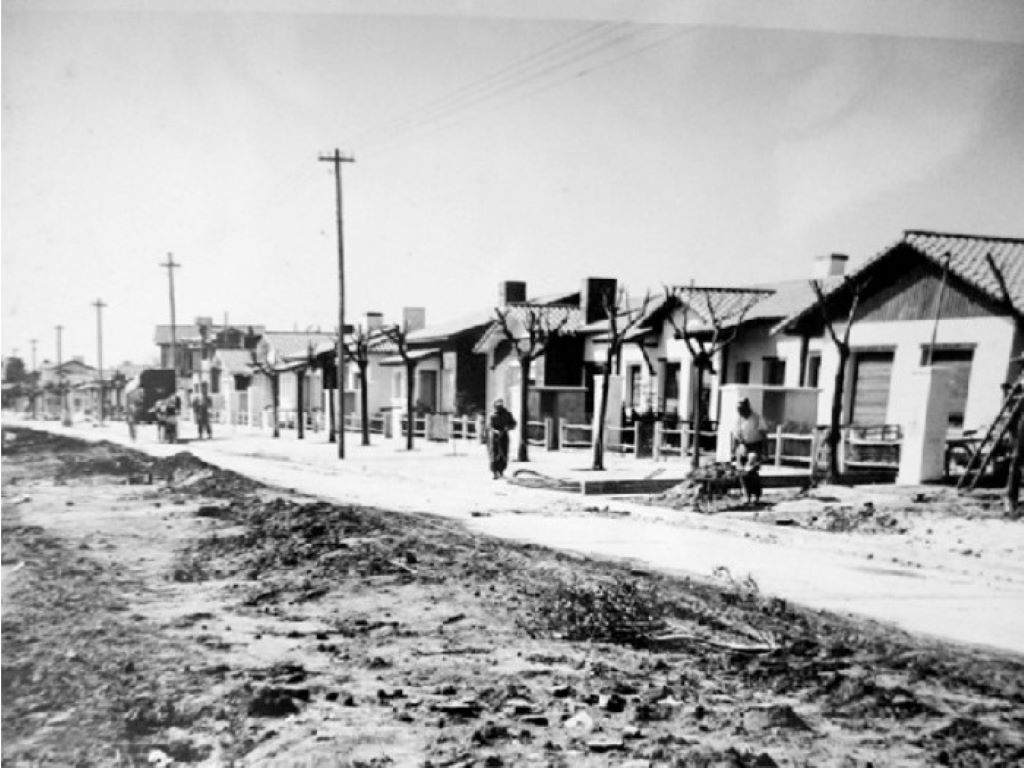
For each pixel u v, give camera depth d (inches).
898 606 262.5
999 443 487.2
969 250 660.1
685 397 933.2
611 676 200.2
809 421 698.8
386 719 173.5
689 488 491.5
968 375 636.1
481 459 828.0
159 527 423.2
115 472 745.0
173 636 229.3
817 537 375.9
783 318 805.2
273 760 154.9
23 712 179.2
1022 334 603.2
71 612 255.4
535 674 200.4
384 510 460.8
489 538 371.6
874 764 156.8
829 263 884.6
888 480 568.4
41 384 2431.1
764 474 564.4
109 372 2257.6
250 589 283.6
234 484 593.3
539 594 272.7
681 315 943.7
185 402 1926.7
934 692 193.9
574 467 690.2
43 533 405.1
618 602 258.2
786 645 224.5
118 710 178.2
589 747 161.0
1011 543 352.8
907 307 698.2
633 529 398.0
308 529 375.6
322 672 200.4
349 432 1381.6
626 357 1043.9
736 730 171.0
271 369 1371.8
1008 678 202.8
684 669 207.2
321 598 269.4
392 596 270.8
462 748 159.9
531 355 761.6
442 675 199.5
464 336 1213.7
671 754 158.1
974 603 266.5
